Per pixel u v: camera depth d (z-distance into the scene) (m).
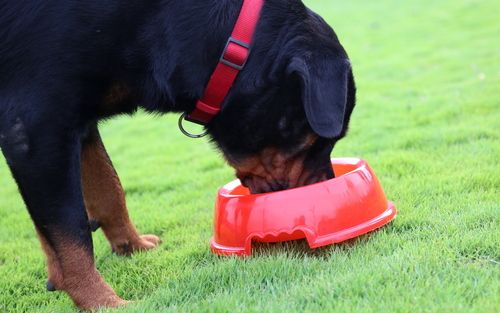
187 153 6.17
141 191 5.11
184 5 2.99
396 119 6.13
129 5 2.96
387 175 4.40
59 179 2.87
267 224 3.11
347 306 2.34
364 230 3.12
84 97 2.95
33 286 3.41
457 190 3.79
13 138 2.87
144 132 7.46
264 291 2.65
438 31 11.76
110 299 2.90
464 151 4.64
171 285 2.98
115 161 6.23
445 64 8.70
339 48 3.01
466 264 2.66
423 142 5.14
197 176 5.26
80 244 2.89
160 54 2.99
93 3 2.93
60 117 2.89
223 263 2.99
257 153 3.20
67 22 2.90
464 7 13.96
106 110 3.12
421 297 2.34
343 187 3.16
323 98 2.80
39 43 2.88
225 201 3.34
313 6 17.86
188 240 3.72
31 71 2.87
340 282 2.55
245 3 3.03
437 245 2.88
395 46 10.84
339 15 15.56
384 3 17.05
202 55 2.99
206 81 3.01
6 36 2.88
